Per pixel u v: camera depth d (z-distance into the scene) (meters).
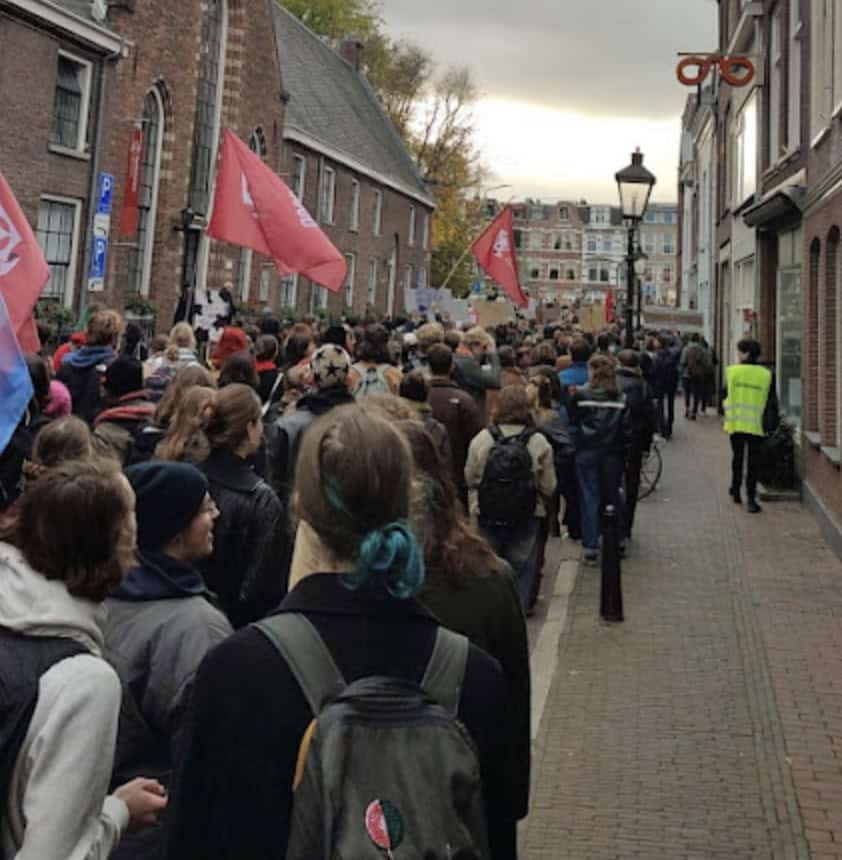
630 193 14.20
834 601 8.13
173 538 2.87
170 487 2.85
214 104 26.64
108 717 2.06
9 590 2.14
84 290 18.83
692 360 23.19
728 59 13.12
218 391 4.12
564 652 6.82
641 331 23.09
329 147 34.66
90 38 18.09
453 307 29.91
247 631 1.81
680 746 5.29
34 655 2.07
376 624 1.82
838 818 4.51
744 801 4.67
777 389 14.84
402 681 1.73
